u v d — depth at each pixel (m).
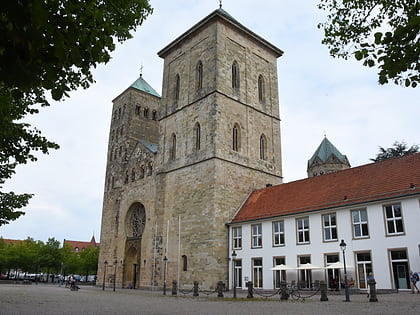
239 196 49.00
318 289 34.28
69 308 21.52
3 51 4.08
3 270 107.12
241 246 44.12
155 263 50.69
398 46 9.28
